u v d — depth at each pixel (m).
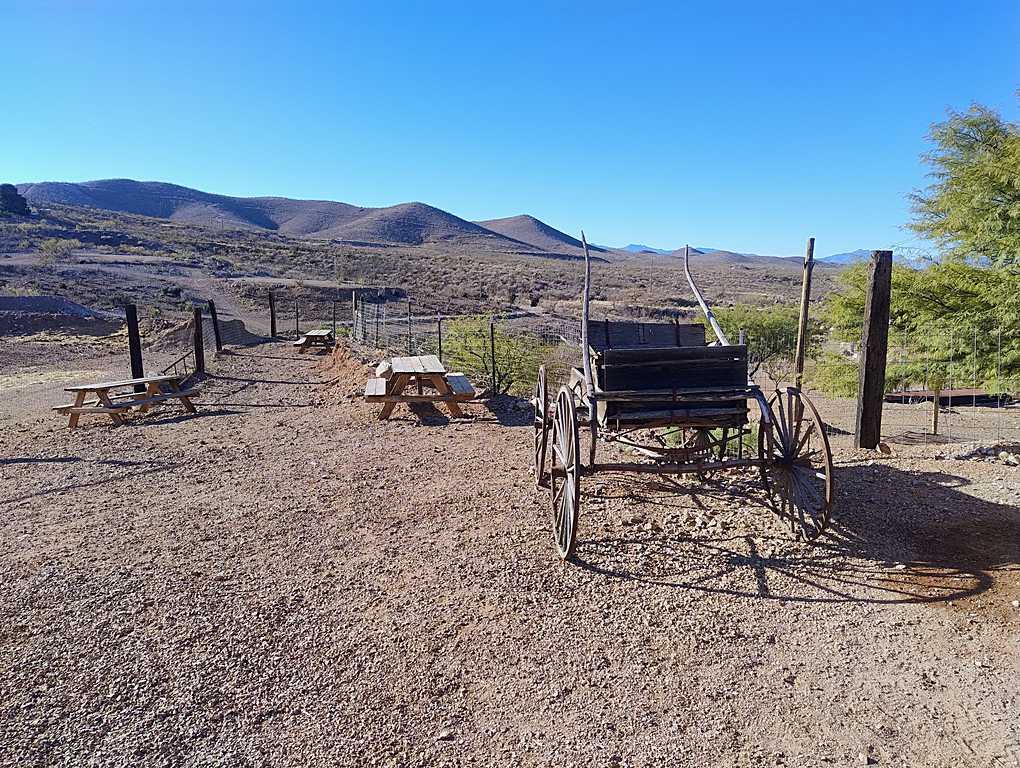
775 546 5.07
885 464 7.07
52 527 5.76
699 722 3.20
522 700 3.36
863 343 7.82
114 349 24.00
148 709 3.31
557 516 5.35
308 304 44.78
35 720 3.22
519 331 18.84
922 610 4.14
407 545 5.27
